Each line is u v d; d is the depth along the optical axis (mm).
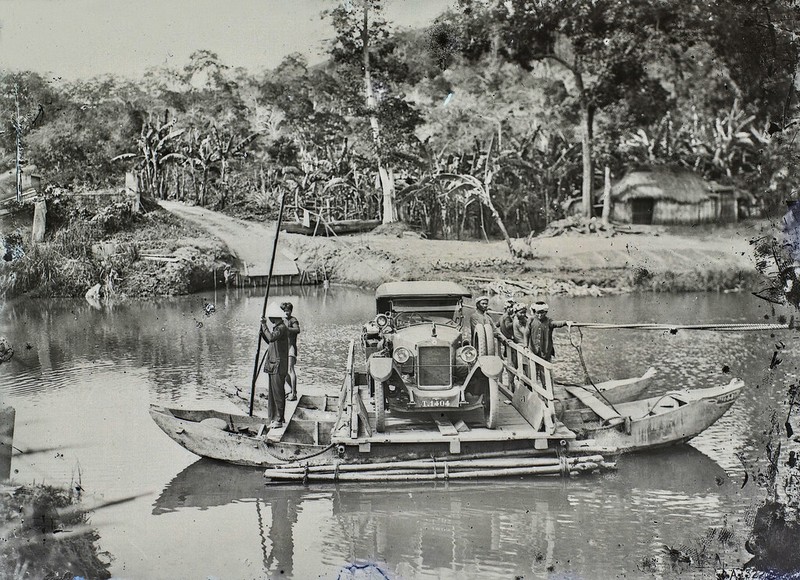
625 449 9250
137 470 8945
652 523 7457
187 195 14070
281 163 13898
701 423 9328
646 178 13375
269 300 13664
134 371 11344
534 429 9016
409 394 8914
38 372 11219
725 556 6922
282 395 9461
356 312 13281
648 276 12648
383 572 6648
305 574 6668
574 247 13352
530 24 13039
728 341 12820
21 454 9227
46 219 13562
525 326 10375
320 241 13898
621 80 13102
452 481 8594
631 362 11859
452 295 9766
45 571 7094
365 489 8445
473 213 13867
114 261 13625
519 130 13680
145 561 7020
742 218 12453
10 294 13320
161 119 13742
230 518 7781
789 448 9125
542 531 7305
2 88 13180
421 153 13805
